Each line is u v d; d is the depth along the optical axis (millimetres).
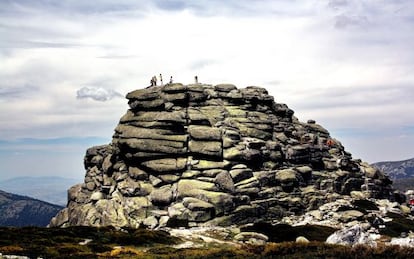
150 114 88938
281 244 36562
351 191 92562
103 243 50688
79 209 88312
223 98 97062
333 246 35531
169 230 69312
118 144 87750
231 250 37344
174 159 83188
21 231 53094
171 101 91188
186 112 90125
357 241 45844
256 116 95312
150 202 79062
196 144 84188
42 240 47844
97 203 84812
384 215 80188
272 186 84188
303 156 91750
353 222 73250
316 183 89625
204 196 76562
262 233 66688
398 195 103625
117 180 86688
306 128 105375
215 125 89938
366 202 86562
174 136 85062
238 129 90688
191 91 94812
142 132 85750
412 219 80875
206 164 82562
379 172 99688
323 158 96312
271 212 80125
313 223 74812
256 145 87188
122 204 81250
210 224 73562
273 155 87688
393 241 43625
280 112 101250
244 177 81875
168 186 80438
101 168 96875
